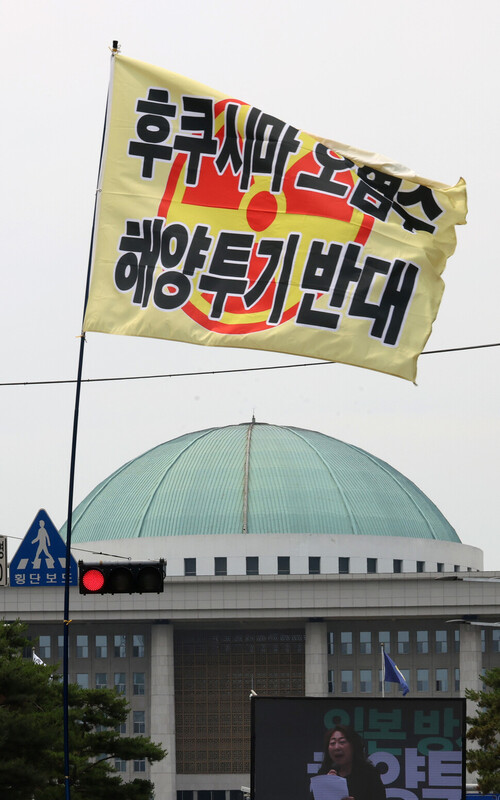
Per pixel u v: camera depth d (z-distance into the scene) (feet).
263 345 69.15
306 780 106.83
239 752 340.18
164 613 337.93
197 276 70.18
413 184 70.13
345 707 107.34
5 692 149.48
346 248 69.92
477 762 184.75
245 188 70.79
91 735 173.78
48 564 238.07
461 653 337.52
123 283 70.23
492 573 337.31
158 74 71.26
